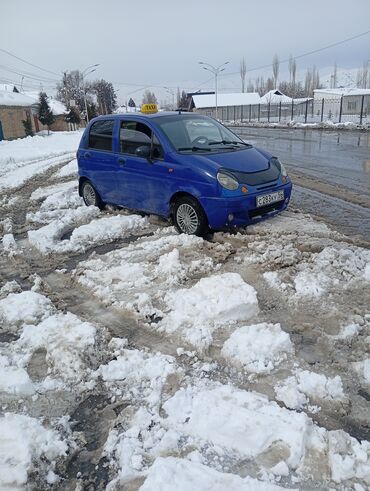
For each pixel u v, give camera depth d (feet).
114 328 12.85
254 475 7.77
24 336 12.35
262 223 21.89
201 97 251.19
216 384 10.12
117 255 18.39
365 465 7.72
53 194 32.19
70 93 295.69
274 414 8.91
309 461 7.91
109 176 24.41
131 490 7.64
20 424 8.80
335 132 87.56
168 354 11.36
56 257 19.17
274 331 11.53
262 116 227.40
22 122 139.74
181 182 19.83
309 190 30.78
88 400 9.92
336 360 10.79
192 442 8.53
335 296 13.76
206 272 16.16
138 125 22.63
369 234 20.29
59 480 7.98
